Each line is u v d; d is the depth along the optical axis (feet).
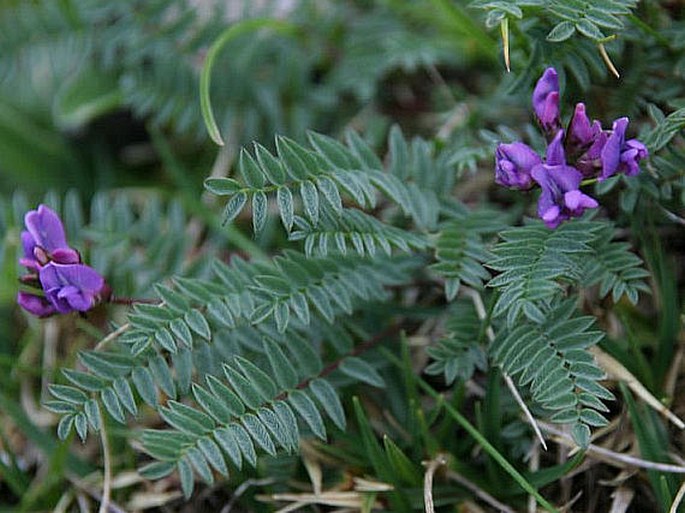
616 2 1.49
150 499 1.63
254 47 1.84
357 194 1.50
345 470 1.59
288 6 1.92
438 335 1.64
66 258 1.52
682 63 1.57
